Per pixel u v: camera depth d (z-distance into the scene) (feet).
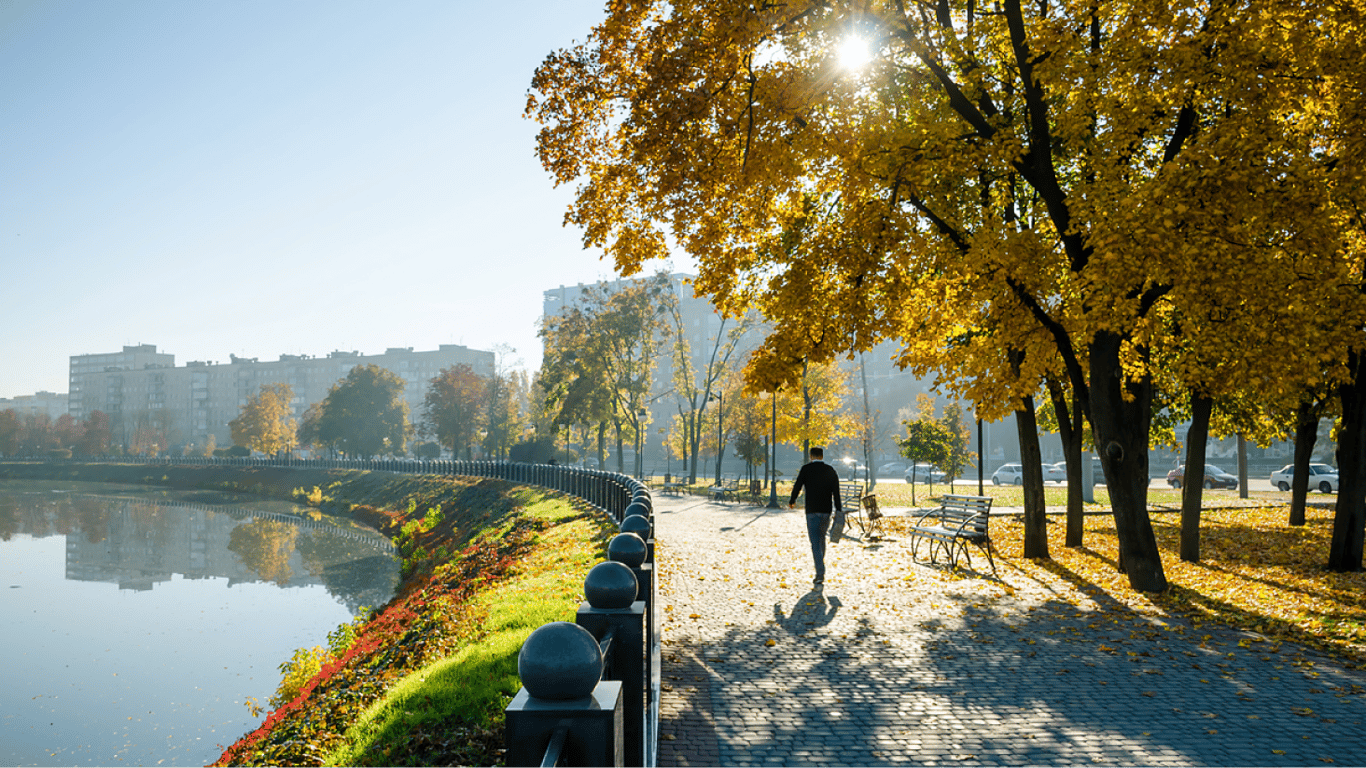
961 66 37.76
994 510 85.92
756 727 18.78
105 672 51.06
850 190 37.68
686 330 358.02
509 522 82.74
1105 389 38.24
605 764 5.98
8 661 53.88
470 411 261.03
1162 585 37.01
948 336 49.26
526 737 6.00
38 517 164.45
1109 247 29.99
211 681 48.96
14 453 488.44
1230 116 32.89
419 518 131.85
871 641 27.22
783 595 35.68
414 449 332.80
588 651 6.19
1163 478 192.65
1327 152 37.29
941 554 49.57
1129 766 16.53
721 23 34.73
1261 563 46.62
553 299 436.76
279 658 54.19
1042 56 35.14
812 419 133.49
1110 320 31.81
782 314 40.16
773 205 43.57
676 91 35.70
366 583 82.64
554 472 104.68
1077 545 53.31
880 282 39.14
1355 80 31.96
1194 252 29.53
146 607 72.64
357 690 28.14
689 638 27.63
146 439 469.16
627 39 39.60
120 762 36.19
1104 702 20.77
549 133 41.09
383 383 286.66
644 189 39.32
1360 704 20.66
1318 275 33.24
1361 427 43.32
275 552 108.58
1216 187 30.71
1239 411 67.00
